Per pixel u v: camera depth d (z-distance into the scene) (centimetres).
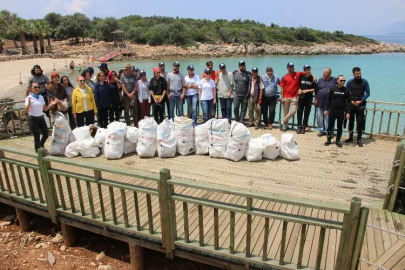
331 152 681
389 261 353
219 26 8000
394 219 434
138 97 866
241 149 634
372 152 679
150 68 4212
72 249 477
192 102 858
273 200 311
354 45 8212
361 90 705
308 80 780
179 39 6775
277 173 579
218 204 341
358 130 712
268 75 809
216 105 907
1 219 564
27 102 630
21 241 499
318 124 788
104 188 532
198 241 380
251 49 6844
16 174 604
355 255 299
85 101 756
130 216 443
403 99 2019
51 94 725
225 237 390
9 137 826
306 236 391
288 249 367
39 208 490
